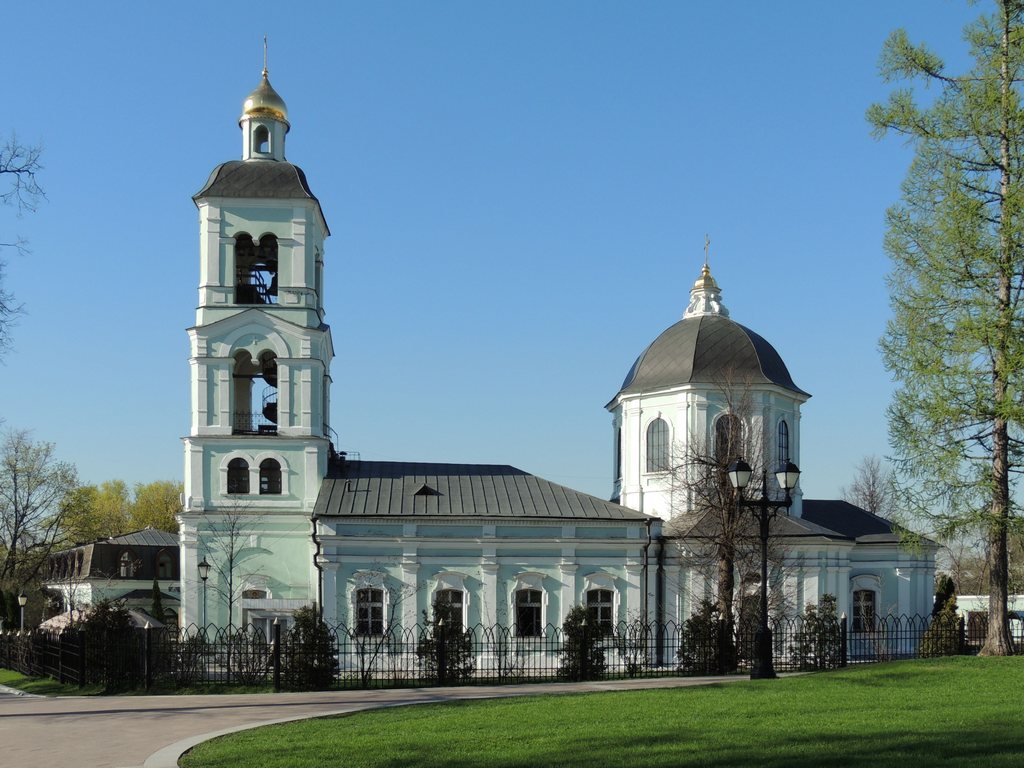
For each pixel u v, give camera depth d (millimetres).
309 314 49969
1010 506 35281
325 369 53219
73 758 17719
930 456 35562
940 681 26062
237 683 33312
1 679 42000
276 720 22000
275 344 49531
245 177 50125
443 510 48500
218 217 49719
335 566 47188
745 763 15445
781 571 46719
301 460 49406
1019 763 14695
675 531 50281
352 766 15766
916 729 18047
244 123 51750
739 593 43969
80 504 81625
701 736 17891
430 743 17656
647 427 54094
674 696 23906
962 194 34688
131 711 24531
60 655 37312
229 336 49406
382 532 47656
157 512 125688
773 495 52000
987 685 25000
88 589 81062
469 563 48094
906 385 35906
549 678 36031
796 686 25609
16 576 79750
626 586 48938
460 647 35875
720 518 44969
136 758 17609
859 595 51844
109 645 33469
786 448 54250
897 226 36062
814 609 42281
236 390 51125
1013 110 34594
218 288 49531
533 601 48500
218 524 48531
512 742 17656
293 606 48062
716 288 56844
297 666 33000
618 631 43312
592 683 32688
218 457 49156
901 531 37750
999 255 34500
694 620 38250
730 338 53906
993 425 35375
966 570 91312
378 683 34469
